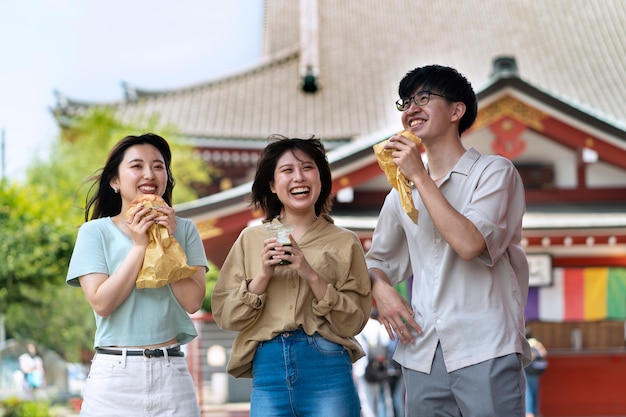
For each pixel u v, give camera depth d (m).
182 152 22.97
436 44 29.58
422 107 4.22
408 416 4.31
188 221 4.45
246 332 4.29
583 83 27.33
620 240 12.30
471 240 3.89
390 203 4.50
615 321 13.09
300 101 26.91
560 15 30.41
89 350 16.67
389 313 4.31
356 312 4.22
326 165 4.50
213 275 16.70
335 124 25.73
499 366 4.04
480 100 12.91
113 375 4.09
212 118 25.83
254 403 4.27
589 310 13.03
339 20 30.77
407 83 4.28
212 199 12.19
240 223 12.29
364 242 12.40
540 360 11.76
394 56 29.06
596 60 28.36
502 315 4.11
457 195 4.22
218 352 15.48
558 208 13.48
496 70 12.99
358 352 4.42
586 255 13.12
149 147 4.33
